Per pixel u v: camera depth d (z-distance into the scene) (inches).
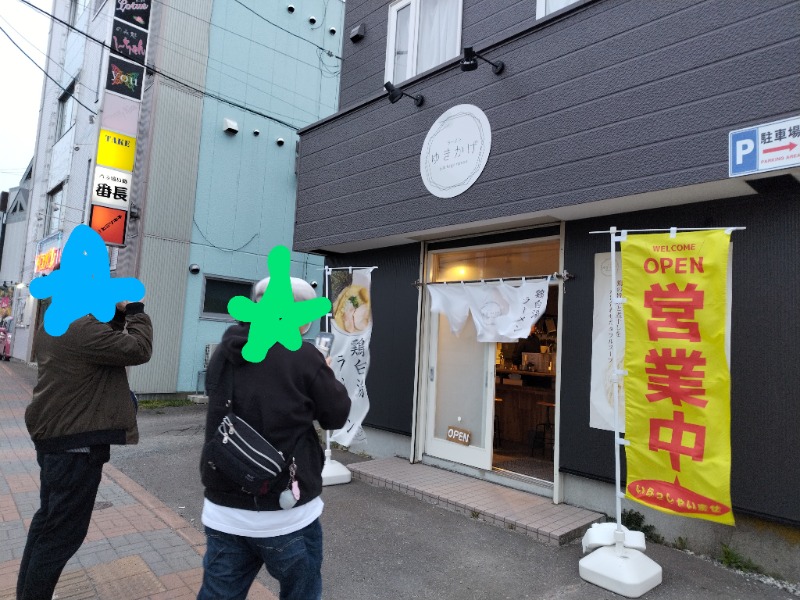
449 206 207.0
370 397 261.0
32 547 99.7
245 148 451.5
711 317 127.0
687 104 145.0
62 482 98.2
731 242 150.8
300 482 75.9
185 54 418.3
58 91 605.0
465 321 218.2
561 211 176.2
